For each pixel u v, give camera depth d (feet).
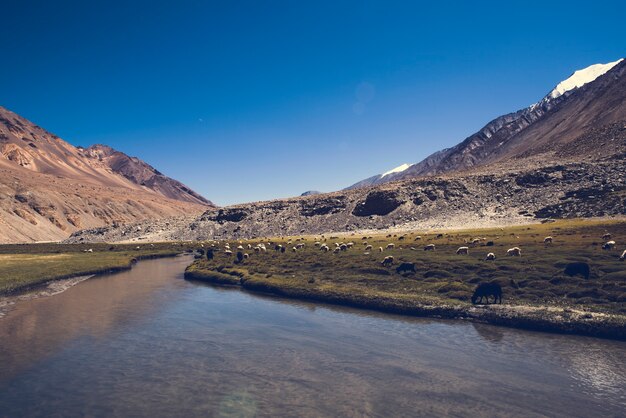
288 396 67.00
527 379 73.61
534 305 114.11
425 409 62.34
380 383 72.13
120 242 565.53
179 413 60.95
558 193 404.16
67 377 74.38
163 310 128.88
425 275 153.69
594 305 109.60
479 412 61.41
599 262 141.69
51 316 119.65
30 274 187.83
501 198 441.27
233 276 191.42
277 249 283.79
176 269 246.47
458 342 94.94
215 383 72.13
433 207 469.57
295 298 147.74
